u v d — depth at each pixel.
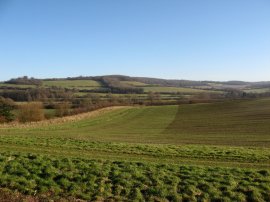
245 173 20.59
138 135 50.78
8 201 15.82
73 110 92.75
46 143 30.58
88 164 21.67
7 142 30.16
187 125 66.50
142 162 22.80
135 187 18.16
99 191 17.70
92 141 34.25
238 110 87.62
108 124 72.06
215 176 19.83
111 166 21.39
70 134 49.00
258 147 34.91
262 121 64.50
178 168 21.45
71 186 18.19
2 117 71.19
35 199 16.50
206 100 130.12
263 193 17.45
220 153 28.03
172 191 17.67
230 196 17.20
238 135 49.03
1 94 116.44
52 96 122.44
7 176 19.12
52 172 19.81
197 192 17.75
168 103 126.25
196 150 29.39
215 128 59.28
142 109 106.62
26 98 114.62
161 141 42.59
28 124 63.16
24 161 21.80
